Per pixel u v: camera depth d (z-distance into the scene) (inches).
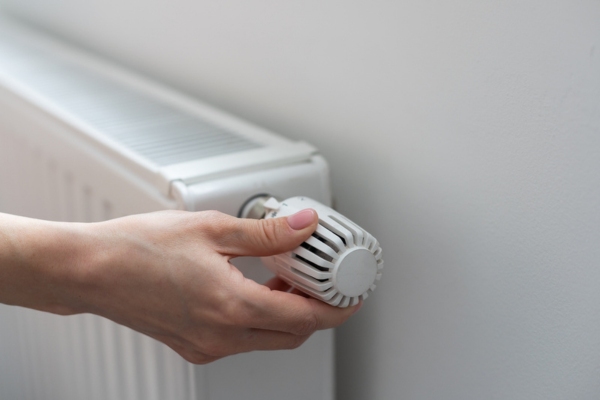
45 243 14.0
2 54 29.1
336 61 18.0
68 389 24.7
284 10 19.3
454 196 15.6
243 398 17.3
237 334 14.4
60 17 32.4
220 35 22.2
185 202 15.2
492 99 14.2
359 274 13.4
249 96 21.7
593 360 13.4
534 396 14.9
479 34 14.2
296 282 14.2
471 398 16.5
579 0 12.2
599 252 12.8
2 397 29.5
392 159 17.1
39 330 25.8
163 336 15.1
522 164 13.9
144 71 27.0
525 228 14.2
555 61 12.8
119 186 17.7
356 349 20.2
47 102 22.0
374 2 16.5
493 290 15.3
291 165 16.8
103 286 14.1
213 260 13.8
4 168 26.4
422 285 17.2
